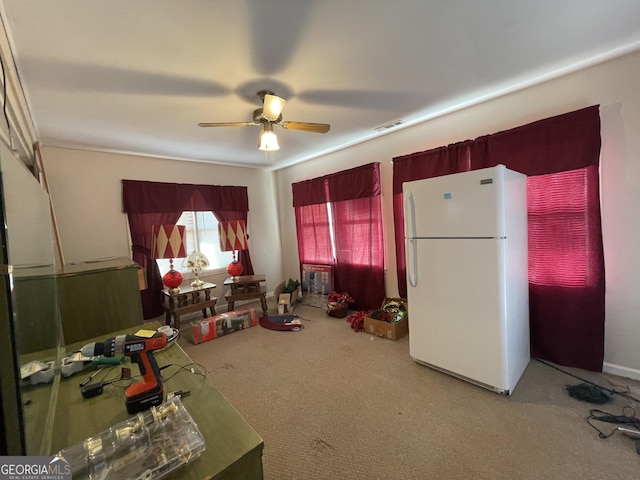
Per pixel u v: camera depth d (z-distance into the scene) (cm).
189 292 331
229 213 434
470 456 147
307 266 439
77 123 241
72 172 308
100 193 326
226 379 233
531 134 221
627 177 192
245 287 388
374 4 130
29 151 224
